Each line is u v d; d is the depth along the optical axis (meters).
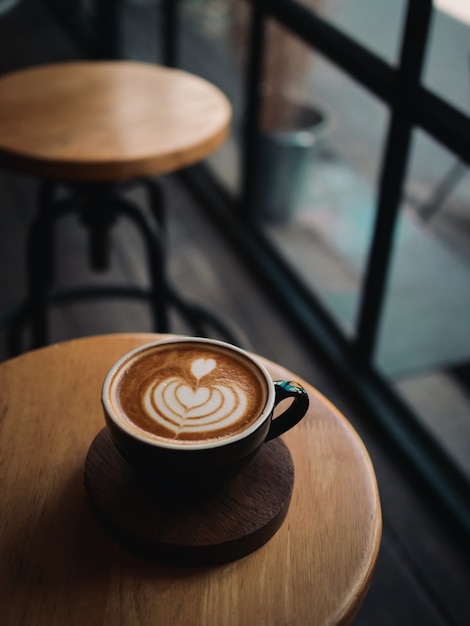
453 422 1.35
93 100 1.17
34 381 0.62
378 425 1.35
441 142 1.08
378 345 1.50
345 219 2.00
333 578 0.49
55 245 1.89
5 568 0.49
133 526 0.49
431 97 1.09
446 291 1.65
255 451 0.50
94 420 0.59
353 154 2.32
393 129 1.17
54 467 0.55
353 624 1.03
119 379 0.52
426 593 1.08
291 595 0.48
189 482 0.49
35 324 1.23
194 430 0.49
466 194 2.05
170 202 2.11
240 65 1.98
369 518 0.53
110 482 0.52
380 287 1.34
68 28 3.20
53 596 0.48
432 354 1.49
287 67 1.86
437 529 1.18
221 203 2.05
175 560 0.49
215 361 0.54
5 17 3.22
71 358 0.64
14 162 1.00
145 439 0.47
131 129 1.08
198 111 1.14
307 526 0.52
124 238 1.94
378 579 1.09
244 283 1.79
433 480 1.22
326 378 1.49
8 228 1.96
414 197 2.00
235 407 0.50
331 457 0.57
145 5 2.59
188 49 2.31
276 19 1.54
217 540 0.49
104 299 1.68
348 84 2.44
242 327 1.63
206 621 0.47
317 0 1.38
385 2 1.19
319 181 2.16
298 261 1.81
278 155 1.85
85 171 0.99
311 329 1.59
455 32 1.02
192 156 1.05
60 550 0.50
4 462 0.56
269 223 1.96
